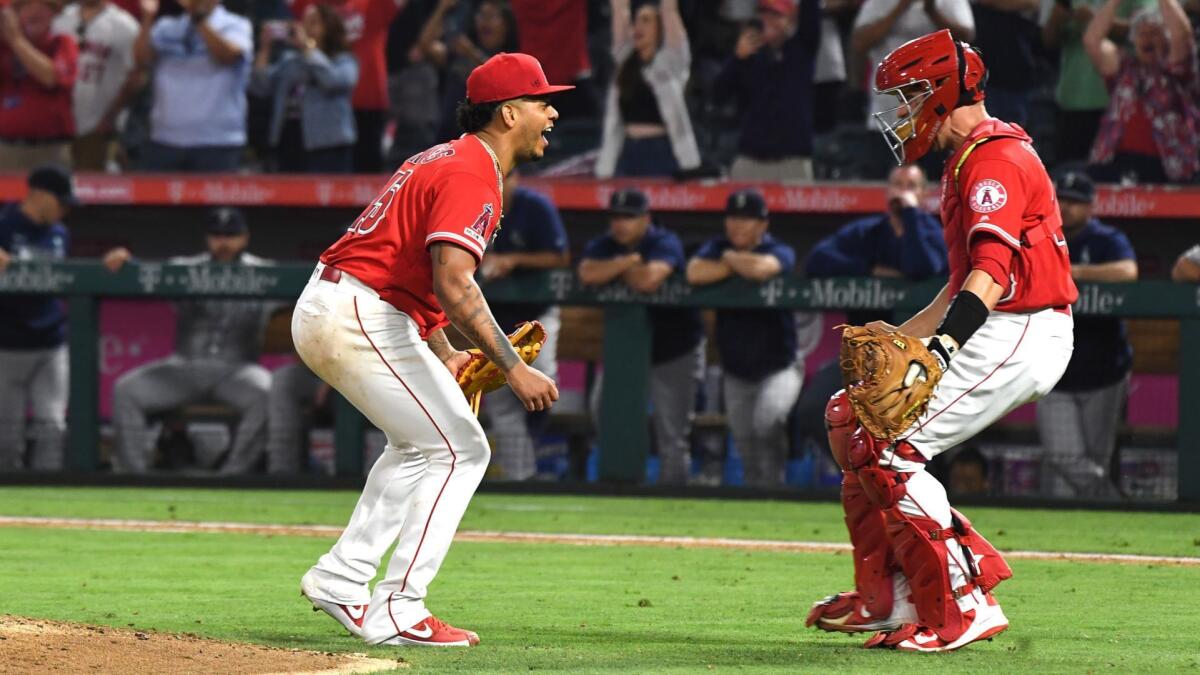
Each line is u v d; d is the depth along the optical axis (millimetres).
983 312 14953
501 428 39406
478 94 15742
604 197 44094
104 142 49781
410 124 48781
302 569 24266
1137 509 36219
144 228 48406
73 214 48531
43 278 40125
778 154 43688
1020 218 15281
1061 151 44406
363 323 15453
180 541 28766
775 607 19781
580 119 48750
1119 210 41375
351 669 13641
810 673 13688
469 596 21000
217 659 13891
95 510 34781
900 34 43094
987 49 41750
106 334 42188
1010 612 19219
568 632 17188
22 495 38375
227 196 46156
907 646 15422
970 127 15992
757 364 38031
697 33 46594
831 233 45062
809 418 37938
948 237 16219
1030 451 37500
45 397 41062
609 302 38188
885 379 14664
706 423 39094
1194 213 40938
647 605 19875
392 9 47562
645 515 34344
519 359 15281
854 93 46281
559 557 26328
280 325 40906
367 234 15555
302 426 41000
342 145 46875
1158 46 41688
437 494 15734
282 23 49656
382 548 16062
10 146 47531
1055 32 43875
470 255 15078
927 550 15359
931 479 15625
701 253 38219
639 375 38281
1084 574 23891
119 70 49312
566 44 47188
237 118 48031
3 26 47031
